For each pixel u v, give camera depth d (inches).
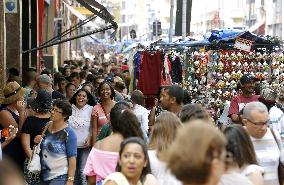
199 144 191.0
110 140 392.2
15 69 866.8
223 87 848.9
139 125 394.6
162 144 358.9
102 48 4212.6
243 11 3334.2
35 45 1341.0
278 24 2770.7
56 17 2070.6
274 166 390.9
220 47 866.8
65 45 2561.5
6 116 534.6
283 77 865.5
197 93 871.1
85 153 620.7
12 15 1018.7
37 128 502.9
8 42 1018.7
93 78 1027.3
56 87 1016.9
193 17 3811.5
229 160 284.5
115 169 372.2
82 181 618.8
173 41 1181.7
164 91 511.2
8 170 165.6
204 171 191.2
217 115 835.4
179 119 393.4
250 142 333.7
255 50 880.9
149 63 917.8
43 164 464.1
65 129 467.2
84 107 621.0
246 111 391.2
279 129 556.4
